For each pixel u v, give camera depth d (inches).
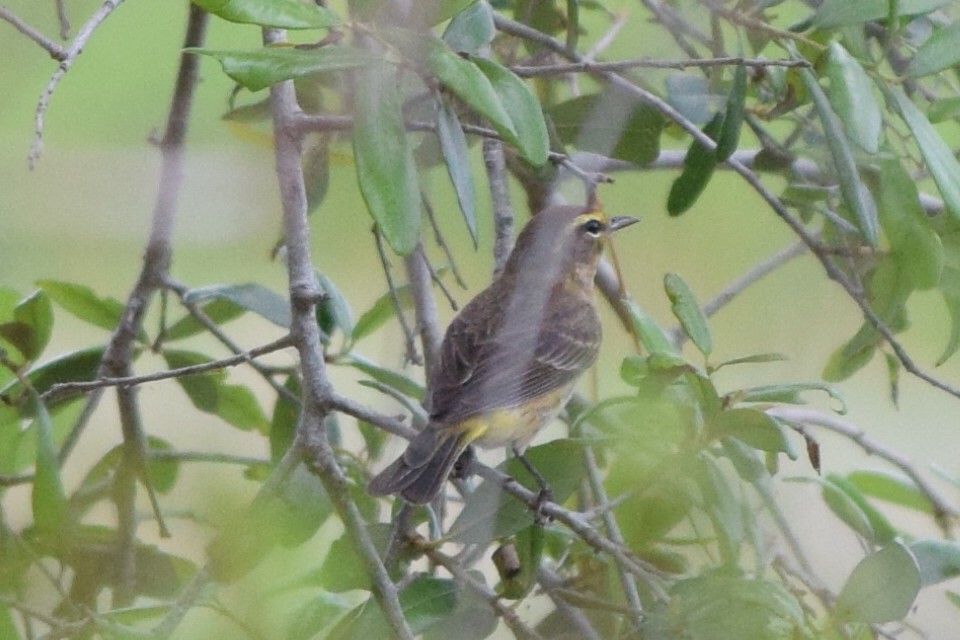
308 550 324.8
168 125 331.0
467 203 265.7
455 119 268.4
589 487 352.8
